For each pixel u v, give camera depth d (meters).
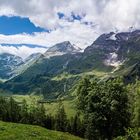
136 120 63.03
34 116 178.12
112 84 78.50
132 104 76.50
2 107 180.00
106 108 76.50
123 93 77.31
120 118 76.69
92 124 79.00
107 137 79.38
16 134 47.53
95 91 78.44
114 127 77.81
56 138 52.41
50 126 176.25
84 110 82.56
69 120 174.12
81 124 165.25
